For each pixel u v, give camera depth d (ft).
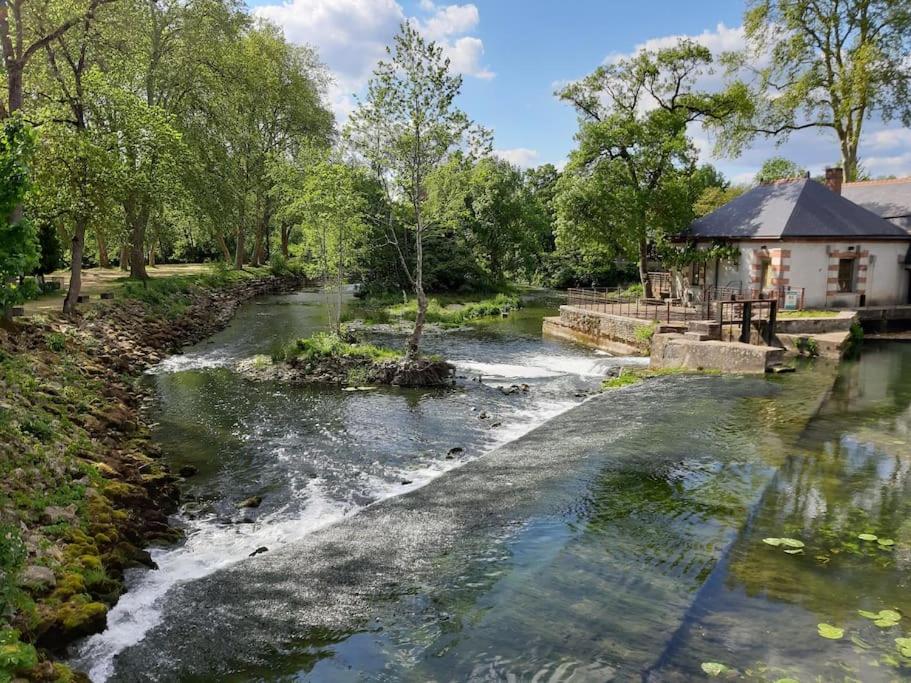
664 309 91.40
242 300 131.03
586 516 28.07
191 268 156.15
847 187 109.19
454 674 17.87
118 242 110.32
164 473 35.58
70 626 19.93
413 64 60.54
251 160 141.18
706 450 36.70
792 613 19.97
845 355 69.26
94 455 33.45
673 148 96.99
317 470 37.86
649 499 29.66
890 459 34.83
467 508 30.40
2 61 63.93
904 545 24.57
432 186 66.03
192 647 20.11
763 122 115.85
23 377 39.99
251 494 34.19
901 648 18.06
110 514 27.73
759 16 108.68
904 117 101.86
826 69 110.63
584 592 21.66
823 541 24.91
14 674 16.60
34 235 23.16
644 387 55.21
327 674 18.42
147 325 78.28
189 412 49.60
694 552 24.16
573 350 80.64
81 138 61.11
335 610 21.93
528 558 24.48
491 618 20.49
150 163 71.26
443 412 51.11
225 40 105.91
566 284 192.65
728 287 86.74
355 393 56.85
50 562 22.13
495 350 80.59
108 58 82.23
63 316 63.87
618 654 18.13
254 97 140.15
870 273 84.79
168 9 96.58
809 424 42.01
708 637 18.79
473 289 150.82
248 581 24.17
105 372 54.13
